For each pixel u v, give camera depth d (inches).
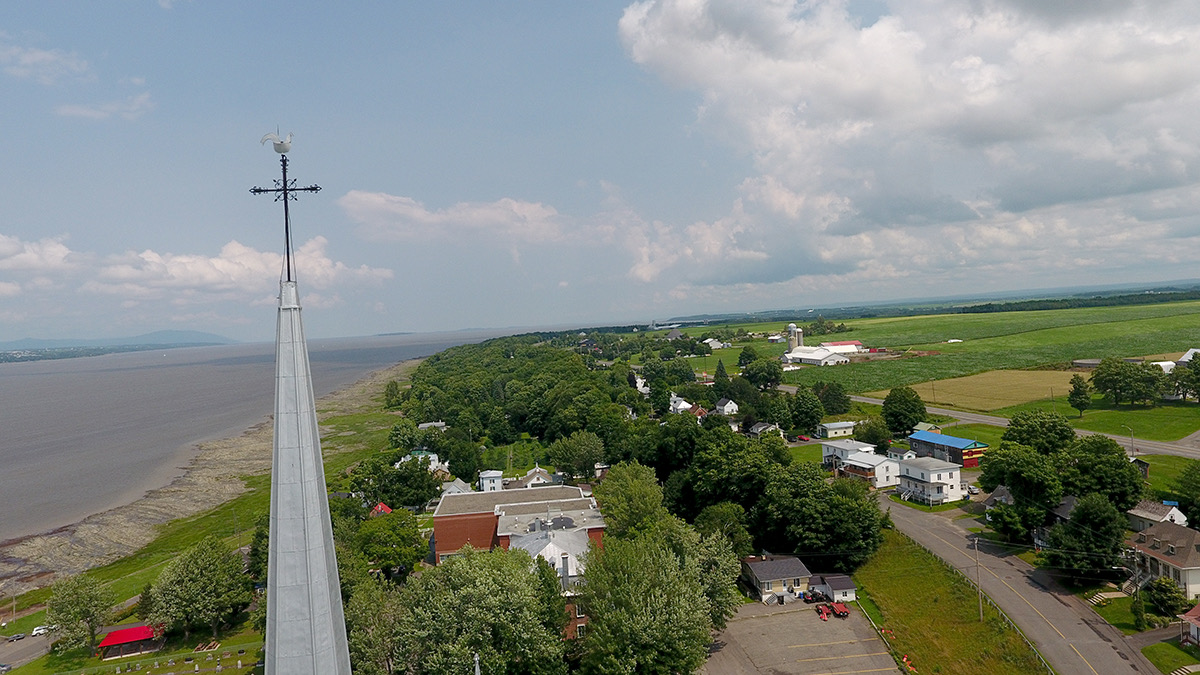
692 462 4542.3
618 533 3437.5
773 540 3809.1
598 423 6579.7
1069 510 3393.2
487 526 3725.4
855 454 5027.1
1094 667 2415.1
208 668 2881.4
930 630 2859.3
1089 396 6225.4
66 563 4544.8
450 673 2134.6
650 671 2250.2
